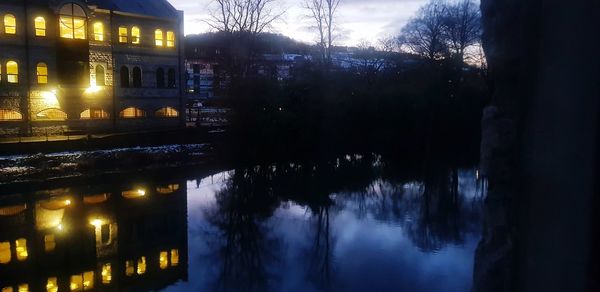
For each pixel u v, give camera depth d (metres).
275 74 57.19
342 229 26.00
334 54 71.75
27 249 23.64
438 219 27.16
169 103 52.09
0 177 33.84
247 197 34.03
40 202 31.34
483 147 4.36
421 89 51.34
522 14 3.92
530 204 3.81
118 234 25.97
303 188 36.62
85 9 44.62
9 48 41.22
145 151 42.72
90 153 39.56
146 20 49.91
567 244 3.35
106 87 47.03
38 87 42.78
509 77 4.09
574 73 3.31
